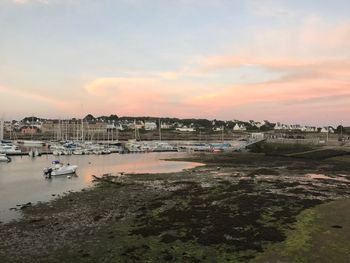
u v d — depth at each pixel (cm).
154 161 10512
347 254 2600
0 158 10219
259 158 10844
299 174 7044
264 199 4531
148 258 2695
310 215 3594
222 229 3281
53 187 5938
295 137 17350
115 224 3597
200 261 2611
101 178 6800
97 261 2686
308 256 2591
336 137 17875
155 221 3631
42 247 3006
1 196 5172
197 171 7650
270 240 2944
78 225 3616
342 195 4872
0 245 3070
